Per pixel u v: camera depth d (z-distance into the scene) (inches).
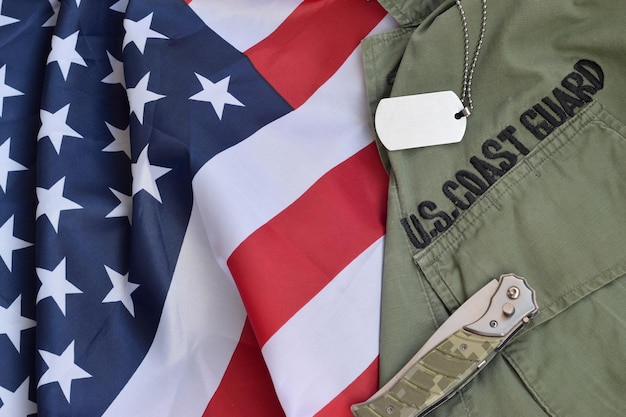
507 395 31.1
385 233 32.7
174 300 32.9
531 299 31.1
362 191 33.2
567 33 32.5
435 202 32.6
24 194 34.8
